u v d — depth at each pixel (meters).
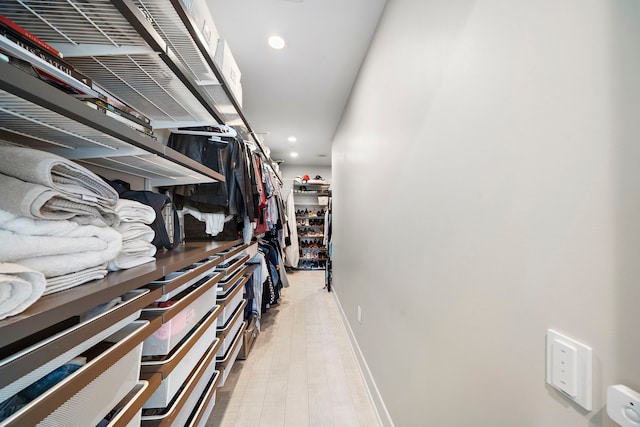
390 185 1.28
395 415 1.17
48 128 0.55
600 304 0.37
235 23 1.52
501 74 0.57
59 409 0.43
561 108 0.43
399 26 1.19
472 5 0.67
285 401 1.49
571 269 0.42
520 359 0.51
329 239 3.75
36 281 0.40
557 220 0.44
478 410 0.63
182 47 0.94
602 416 0.37
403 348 1.10
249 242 1.81
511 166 0.54
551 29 0.45
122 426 0.55
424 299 0.92
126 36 0.67
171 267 0.74
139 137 0.63
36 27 0.63
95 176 0.57
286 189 5.54
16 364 0.34
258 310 2.23
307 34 1.62
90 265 0.52
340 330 2.43
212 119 1.24
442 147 0.81
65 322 0.54
